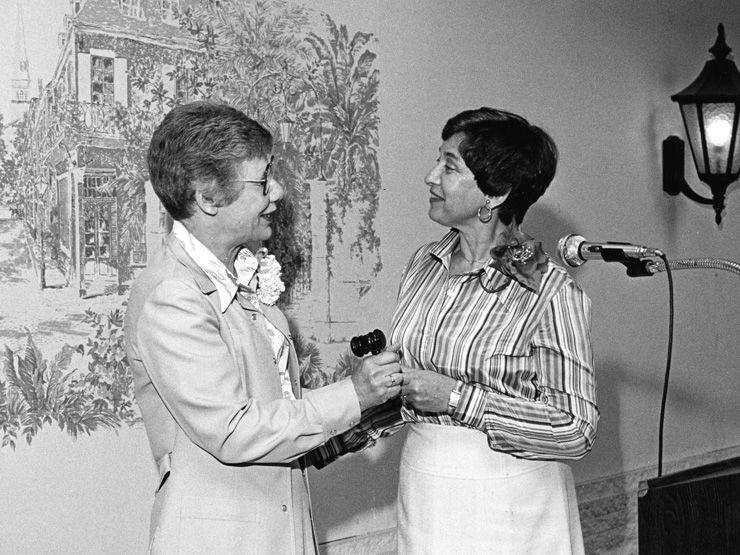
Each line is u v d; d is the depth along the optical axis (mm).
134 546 2676
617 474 4109
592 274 4004
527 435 1964
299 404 1825
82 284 2568
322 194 3100
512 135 2031
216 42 2828
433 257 2246
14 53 2434
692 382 4453
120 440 2643
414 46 3348
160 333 1738
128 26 2639
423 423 2135
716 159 4027
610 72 4047
